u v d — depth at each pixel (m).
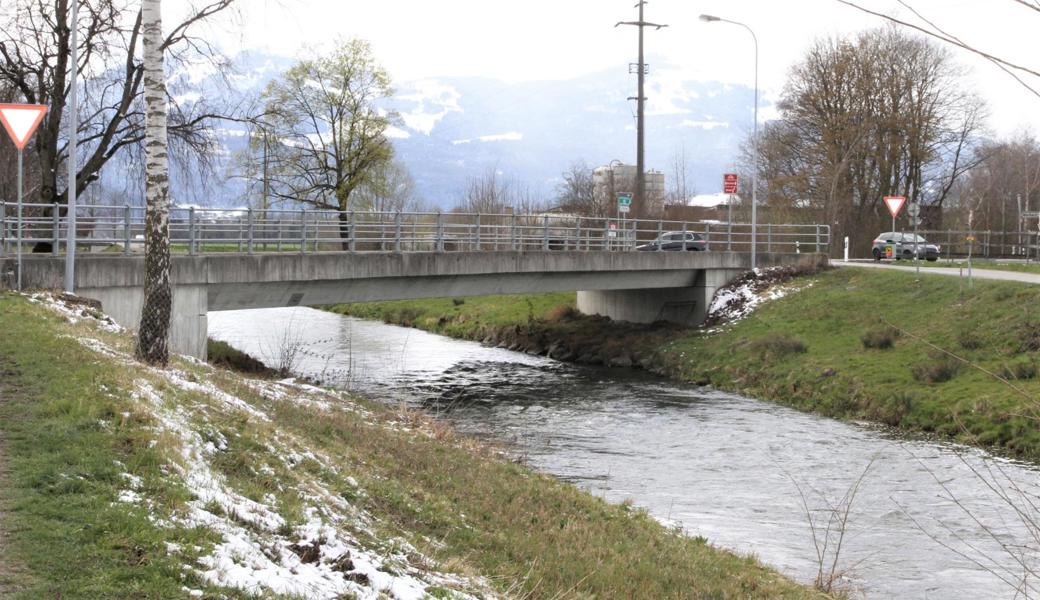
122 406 9.91
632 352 36.44
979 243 54.84
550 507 13.50
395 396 27.36
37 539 6.39
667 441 22.02
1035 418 6.53
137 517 6.91
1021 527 15.01
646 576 10.68
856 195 59.00
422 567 8.52
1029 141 78.75
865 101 55.34
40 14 25.59
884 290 35.84
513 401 27.56
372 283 30.42
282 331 44.03
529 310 47.22
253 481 9.29
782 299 38.28
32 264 20.53
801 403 26.88
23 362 12.05
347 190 43.09
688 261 39.34
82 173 26.92
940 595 12.08
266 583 6.32
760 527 15.18
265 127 28.22
